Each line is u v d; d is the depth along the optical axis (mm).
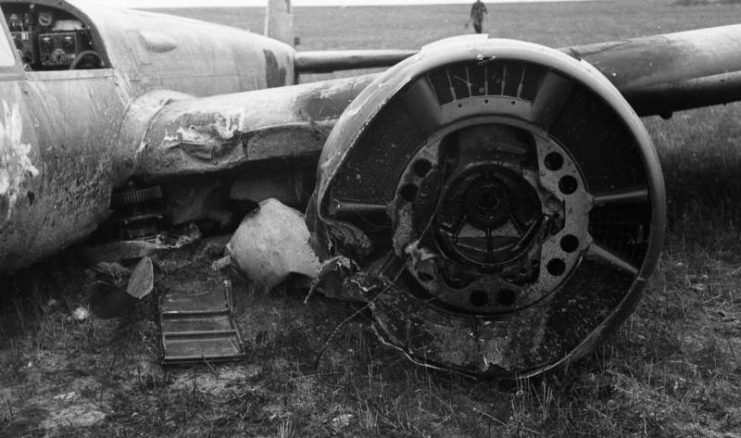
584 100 3578
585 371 3699
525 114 3586
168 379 3713
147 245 4793
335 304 4426
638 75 4809
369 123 3533
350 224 3734
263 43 7957
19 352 3914
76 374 3771
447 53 3521
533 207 3686
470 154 3660
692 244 5254
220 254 4895
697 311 4398
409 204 3701
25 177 3820
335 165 3594
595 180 3629
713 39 5020
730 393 3520
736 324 4242
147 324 4207
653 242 3551
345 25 44219
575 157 3615
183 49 5855
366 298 3725
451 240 3682
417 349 3668
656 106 4961
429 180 3672
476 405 3502
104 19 5098
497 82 3588
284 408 3459
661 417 3324
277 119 4625
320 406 3471
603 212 3699
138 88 5047
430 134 3635
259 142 4613
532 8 56000
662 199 3521
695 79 4836
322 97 4668
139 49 5277
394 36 34688
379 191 3707
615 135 3592
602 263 3635
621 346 3895
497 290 3680
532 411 3426
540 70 3557
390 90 3525
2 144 3699
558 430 3230
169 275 4684
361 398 3508
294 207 4980
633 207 3648
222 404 3500
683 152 7652
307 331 4148
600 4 59656
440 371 3709
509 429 3307
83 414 3426
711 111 10555
